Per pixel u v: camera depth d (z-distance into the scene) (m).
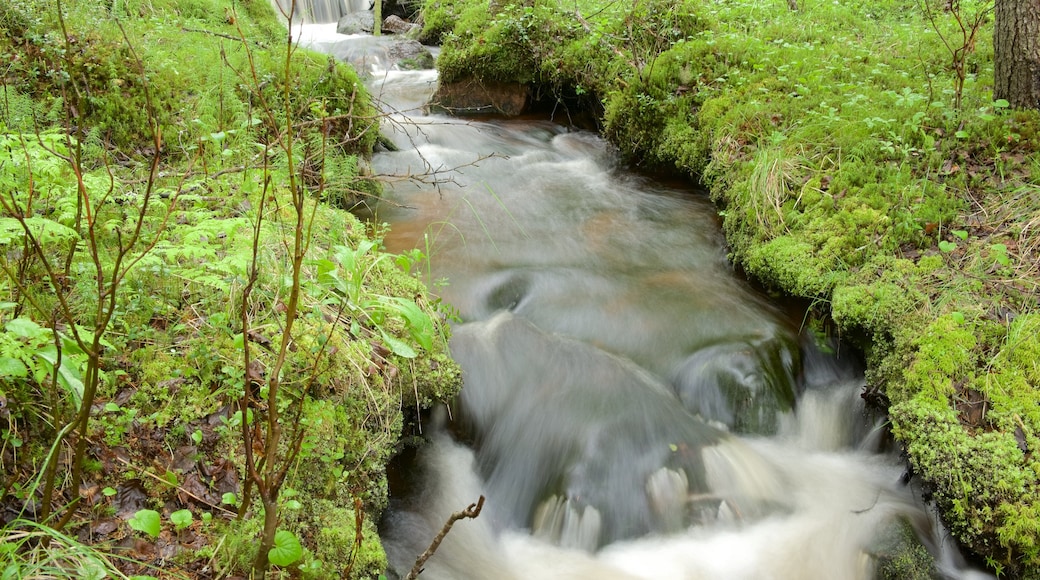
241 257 3.41
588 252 6.32
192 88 5.99
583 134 9.33
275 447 2.41
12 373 2.28
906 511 4.01
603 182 7.78
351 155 6.33
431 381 4.08
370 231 6.22
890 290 4.61
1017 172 5.23
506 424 4.54
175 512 2.67
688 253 6.31
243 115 5.57
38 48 5.50
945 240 4.91
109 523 2.70
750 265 5.57
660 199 7.31
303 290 3.80
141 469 2.87
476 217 6.80
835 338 5.00
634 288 5.77
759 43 8.05
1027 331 4.05
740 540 4.00
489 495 4.27
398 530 3.76
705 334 5.18
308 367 3.43
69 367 2.46
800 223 5.43
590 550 3.99
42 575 2.33
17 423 2.78
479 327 5.06
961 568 3.71
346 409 3.52
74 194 3.48
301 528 3.01
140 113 5.46
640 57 8.47
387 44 12.55
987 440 3.63
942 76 6.95
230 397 3.23
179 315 3.55
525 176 7.90
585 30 9.40
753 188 5.82
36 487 2.49
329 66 6.74
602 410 4.55
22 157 3.41
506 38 9.45
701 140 6.95
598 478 4.20
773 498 4.22
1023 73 5.64
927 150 5.54
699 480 4.23
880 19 10.19
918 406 3.89
